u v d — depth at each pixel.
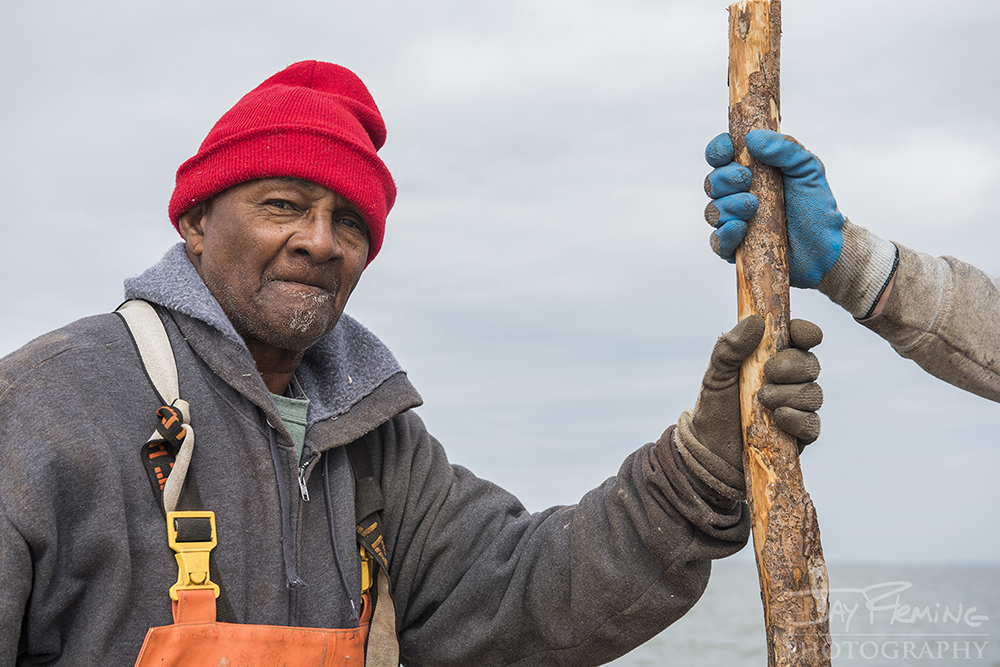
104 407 1.79
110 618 1.67
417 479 2.37
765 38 2.07
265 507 1.93
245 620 1.83
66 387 1.76
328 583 2.02
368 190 2.12
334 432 2.15
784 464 1.91
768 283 1.99
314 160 2.02
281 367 2.19
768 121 2.07
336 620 1.99
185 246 2.20
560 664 2.23
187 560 1.76
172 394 1.90
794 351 1.93
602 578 2.10
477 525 2.39
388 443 2.38
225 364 1.98
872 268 2.16
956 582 108.31
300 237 2.02
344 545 2.07
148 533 1.75
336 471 2.18
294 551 1.98
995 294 2.28
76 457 1.68
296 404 2.15
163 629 1.69
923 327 2.23
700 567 2.10
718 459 1.98
